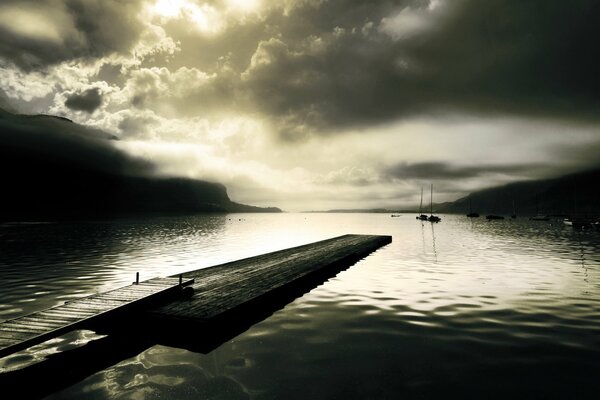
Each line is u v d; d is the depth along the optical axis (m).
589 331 9.45
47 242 38.41
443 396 6.13
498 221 114.25
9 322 8.27
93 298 10.26
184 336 9.40
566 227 71.62
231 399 6.07
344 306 12.34
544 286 15.41
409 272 19.45
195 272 16.77
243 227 82.25
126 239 43.38
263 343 8.81
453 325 10.05
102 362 7.72
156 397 6.20
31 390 6.55
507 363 7.46
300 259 21.27
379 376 6.90
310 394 6.21
